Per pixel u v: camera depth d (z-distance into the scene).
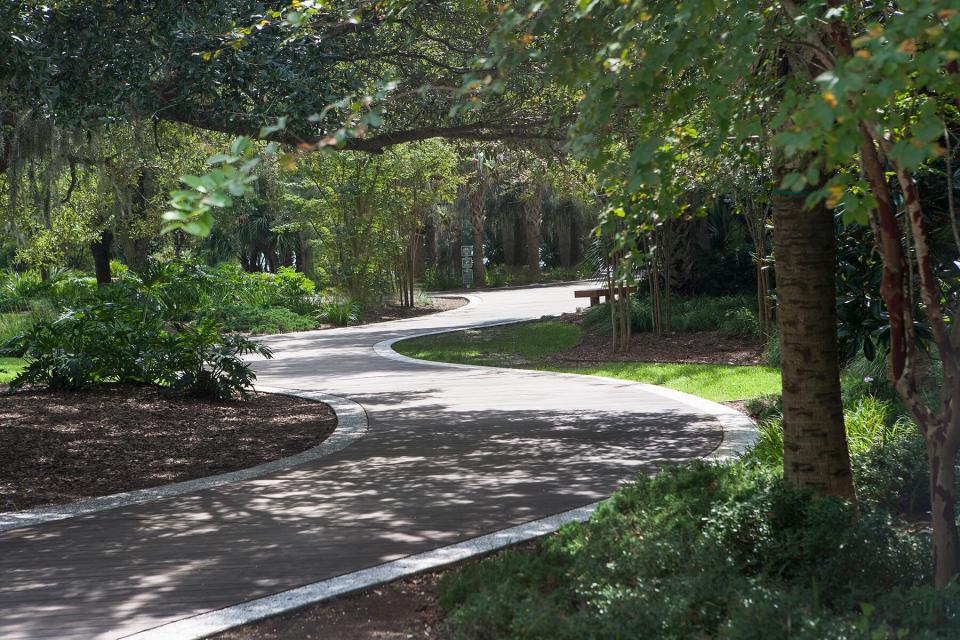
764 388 12.77
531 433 10.07
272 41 8.37
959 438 3.89
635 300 22.38
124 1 8.91
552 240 57.94
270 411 12.44
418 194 33.19
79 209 25.31
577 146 3.29
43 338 13.80
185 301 16.64
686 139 4.44
